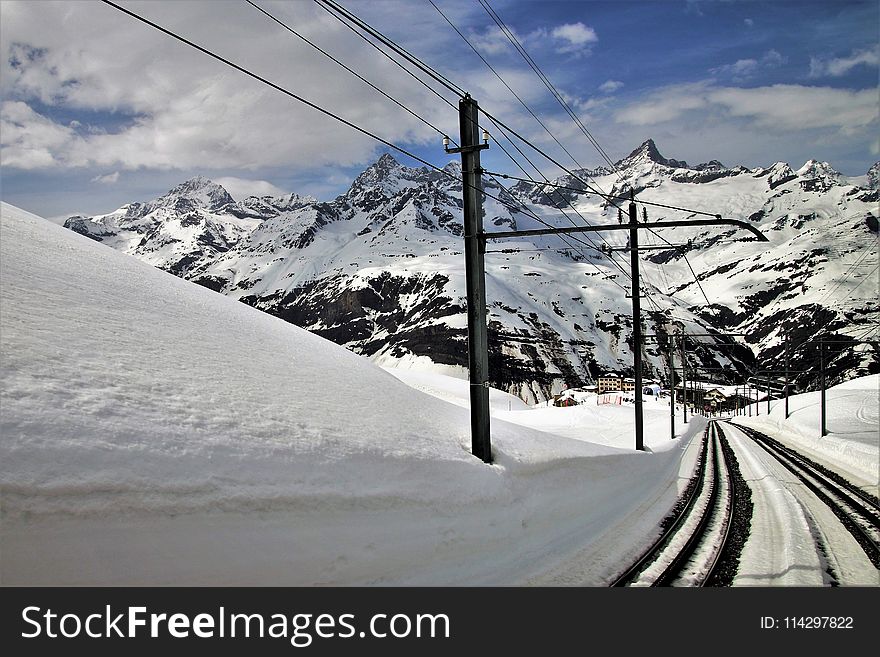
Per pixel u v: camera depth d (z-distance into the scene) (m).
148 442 9.57
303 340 22.17
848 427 59.31
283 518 9.96
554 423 66.56
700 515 19.59
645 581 11.77
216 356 15.10
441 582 10.99
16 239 15.92
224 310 20.38
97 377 10.85
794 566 13.04
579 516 17.64
